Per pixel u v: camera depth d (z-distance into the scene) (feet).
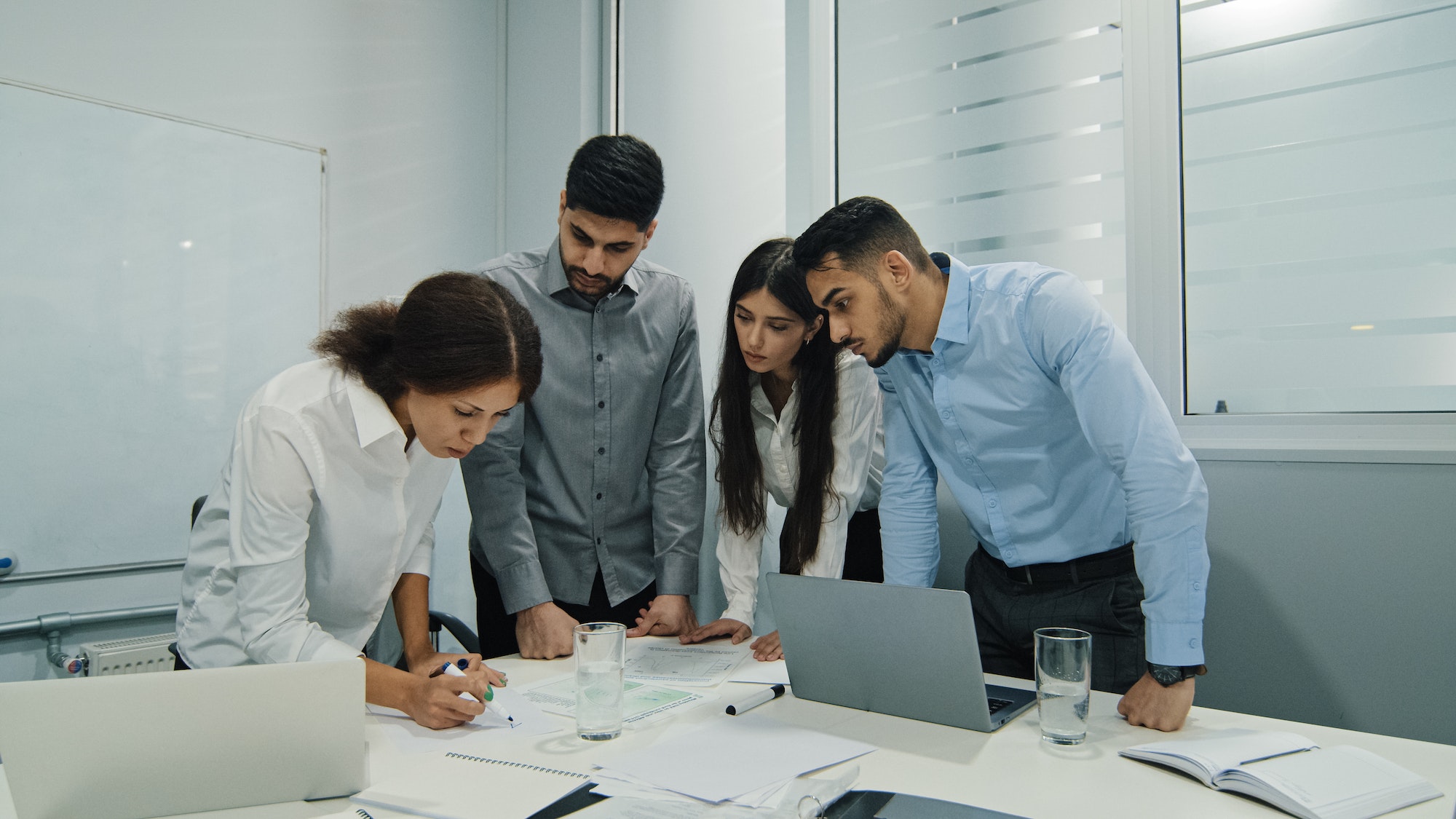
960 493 4.93
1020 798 2.77
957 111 7.17
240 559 3.61
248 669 2.80
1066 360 4.09
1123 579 4.68
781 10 8.18
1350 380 5.64
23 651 6.94
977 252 7.09
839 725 3.55
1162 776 2.96
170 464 7.67
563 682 4.29
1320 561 5.44
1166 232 6.16
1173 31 6.13
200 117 7.89
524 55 9.98
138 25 7.53
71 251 7.14
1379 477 5.25
